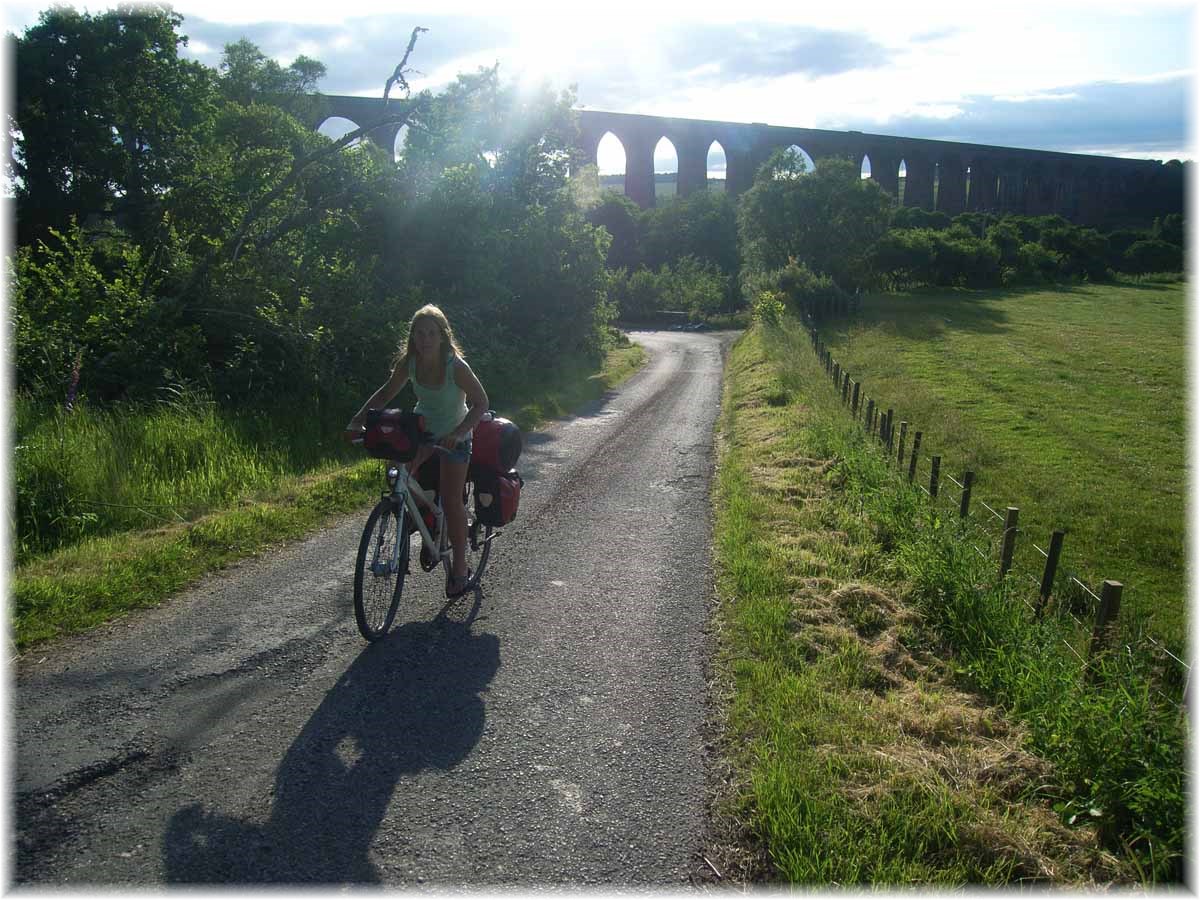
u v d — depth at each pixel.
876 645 4.64
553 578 5.63
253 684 3.85
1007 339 39.69
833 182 64.50
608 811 2.98
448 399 4.47
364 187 18.17
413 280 18.61
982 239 75.38
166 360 11.53
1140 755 3.16
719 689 3.97
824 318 48.59
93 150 26.39
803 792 3.00
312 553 5.97
